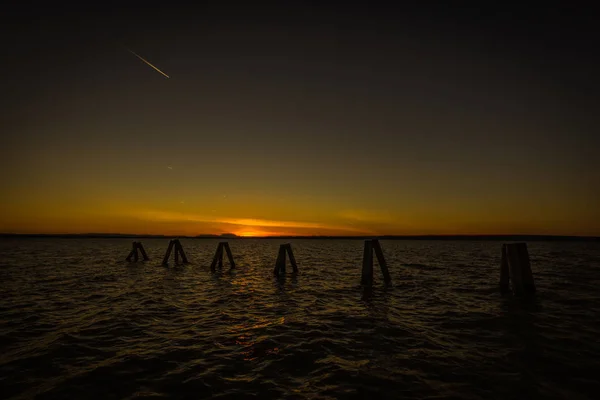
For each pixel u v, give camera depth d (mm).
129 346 7766
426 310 11234
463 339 8188
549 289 14391
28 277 19781
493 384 5719
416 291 14828
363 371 6297
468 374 6125
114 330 9078
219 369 6418
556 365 6508
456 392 5438
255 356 7109
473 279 18469
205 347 7680
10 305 12219
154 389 5594
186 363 6719
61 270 23641
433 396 5305
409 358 6941
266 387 5660
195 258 37062
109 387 5676
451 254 44000
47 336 8539
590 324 9328
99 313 11023
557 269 22250
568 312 10648
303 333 8758
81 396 5375
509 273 13992
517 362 6672
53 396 5371
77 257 37031
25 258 35031
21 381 5914
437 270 23141
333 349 7523
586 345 7641
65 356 7113
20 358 7000
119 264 28547
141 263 29609
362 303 12484
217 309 11672
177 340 8203
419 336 8461
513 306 11500
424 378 5969
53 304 12406
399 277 19422
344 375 6117
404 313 10852
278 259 21156
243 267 26594
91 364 6668
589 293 13516
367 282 16359
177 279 19359
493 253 46719
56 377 6070
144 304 12461
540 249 56938
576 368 6363
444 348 7547
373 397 5293
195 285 17125
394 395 5355
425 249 61500
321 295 14156
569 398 5234
